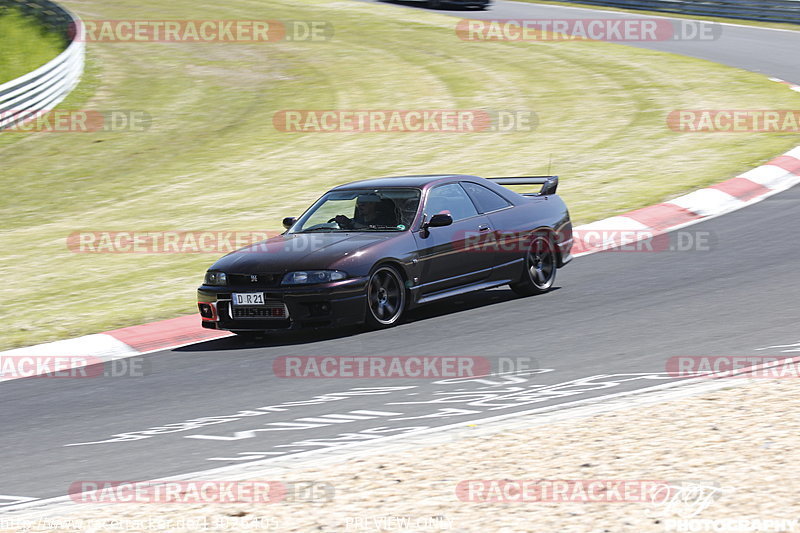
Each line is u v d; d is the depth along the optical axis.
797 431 20.78
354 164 73.25
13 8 143.00
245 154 79.12
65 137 86.81
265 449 23.05
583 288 39.22
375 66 110.81
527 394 25.81
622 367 27.67
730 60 104.69
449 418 24.22
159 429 25.66
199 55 120.94
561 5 157.88
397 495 18.83
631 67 102.69
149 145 83.94
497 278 38.00
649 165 64.69
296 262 34.19
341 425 24.48
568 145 73.69
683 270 40.38
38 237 58.78
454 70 106.56
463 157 72.50
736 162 62.47
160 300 42.41
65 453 24.30
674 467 19.25
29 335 38.19
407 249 35.38
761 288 36.03
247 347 34.50
